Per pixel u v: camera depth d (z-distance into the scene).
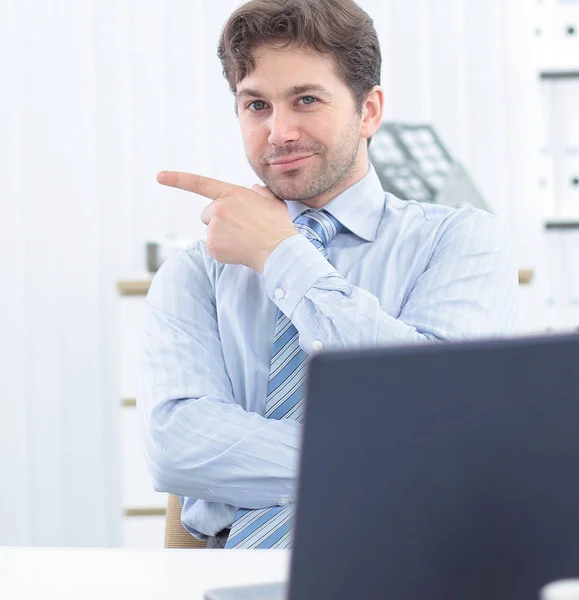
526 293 2.60
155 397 1.54
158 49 2.92
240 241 1.53
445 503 0.67
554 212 2.95
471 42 2.95
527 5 2.94
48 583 1.00
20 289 2.94
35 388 2.96
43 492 2.97
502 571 0.69
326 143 1.55
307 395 0.64
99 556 1.10
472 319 1.55
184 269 1.66
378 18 2.93
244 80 1.54
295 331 1.54
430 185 2.57
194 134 2.93
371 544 0.67
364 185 1.66
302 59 1.51
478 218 1.66
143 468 2.54
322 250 1.62
